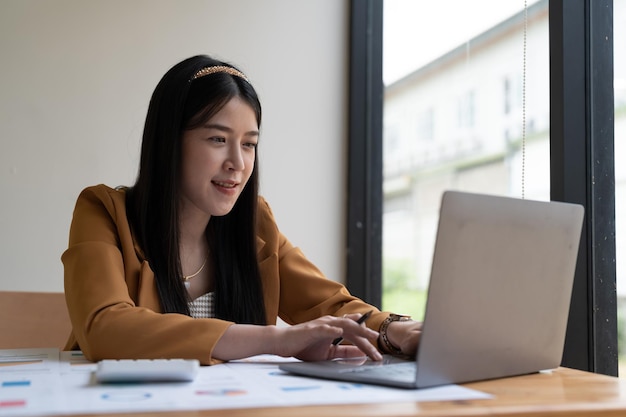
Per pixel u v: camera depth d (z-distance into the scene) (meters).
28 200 2.37
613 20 1.63
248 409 0.71
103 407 0.71
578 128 1.69
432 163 2.33
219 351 1.10
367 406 0.75
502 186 1.97
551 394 0.87
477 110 2.10
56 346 1.67
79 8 2.44
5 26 2.37
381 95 2.66
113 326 1.13
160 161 1.42
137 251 1.38
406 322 1.25
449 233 0.85
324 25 2.68
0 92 2.35
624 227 1.59
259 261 1.55
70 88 2.42
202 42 2.55
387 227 2.60
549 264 1.03
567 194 1.67
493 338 0.97
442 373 0.90
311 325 1.12
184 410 0.70
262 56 2.61
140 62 2.48
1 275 2.33
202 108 1.39
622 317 1.59
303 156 2.63
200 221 1.49
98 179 2.43
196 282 1.50
